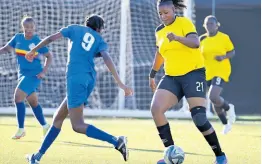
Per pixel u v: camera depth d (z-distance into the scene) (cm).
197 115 1691
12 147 2281
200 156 2083
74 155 2058
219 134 3034
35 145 2359
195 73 1702
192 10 4212
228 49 2988
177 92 1712
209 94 3019
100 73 4497
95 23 1744
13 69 4422
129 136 2797
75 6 4484
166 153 1669
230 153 2197
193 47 1647
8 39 4397
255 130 3291
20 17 4419
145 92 4525
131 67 4497
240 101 4691
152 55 4506
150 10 4478
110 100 4519
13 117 3984
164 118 1703
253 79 4688
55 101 4475
